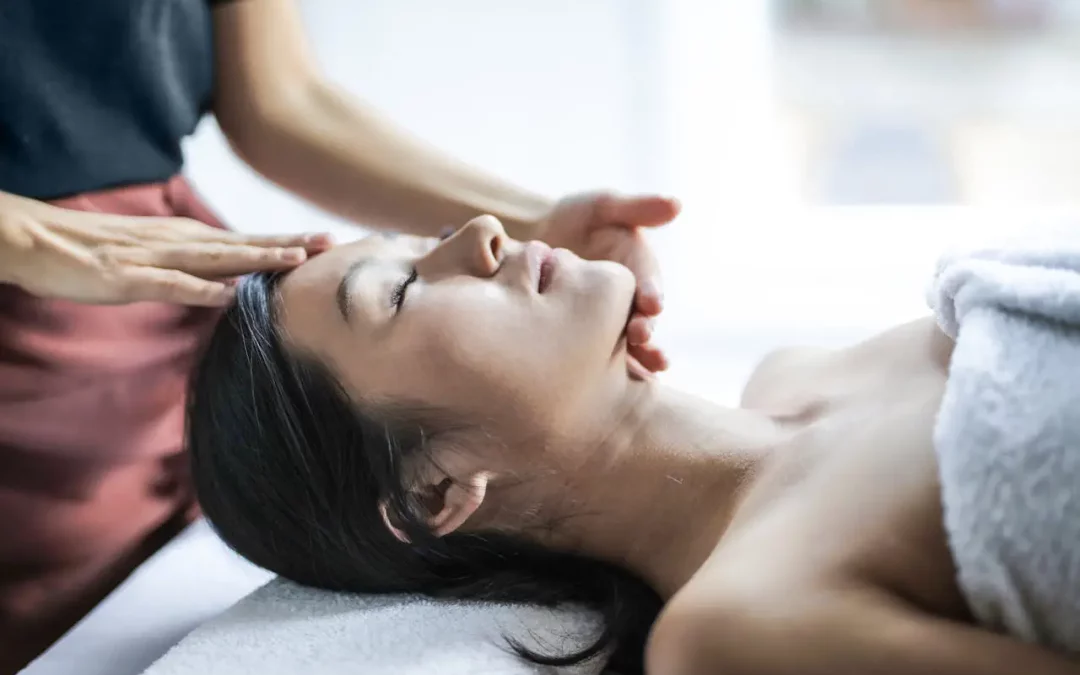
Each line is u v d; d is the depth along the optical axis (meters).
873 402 0.89
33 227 0.89
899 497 0.73
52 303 1.05
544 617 0.88
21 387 1.04
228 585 1.02
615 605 0.90
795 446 0.88
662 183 1.64
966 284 0.81
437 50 1.56
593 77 1.57
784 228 1.74
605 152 1.60
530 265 0.92
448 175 1.16
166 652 0.88
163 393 1.13
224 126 1.22
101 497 1.08
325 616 0.87
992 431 0.70
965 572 0.69
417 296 0.91
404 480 0.91
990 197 1.77
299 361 0.93
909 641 0.65
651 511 0.91
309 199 1.21
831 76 1.79
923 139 1.79
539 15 1.55
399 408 0.90
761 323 1.69
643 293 0.95
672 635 0.71
